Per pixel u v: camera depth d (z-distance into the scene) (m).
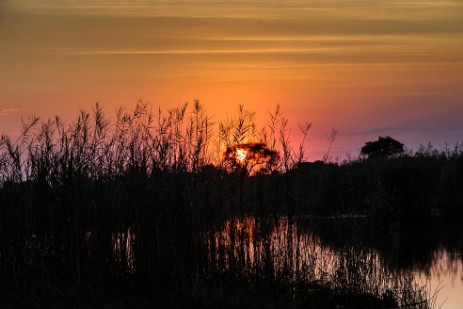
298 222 12.42
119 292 11.52
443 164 27.52
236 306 10.69
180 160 12.37
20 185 11.86
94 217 11.88
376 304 12.25
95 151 12.33
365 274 12.57
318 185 13.35
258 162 12.68
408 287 12.84
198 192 12.23
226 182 12.45
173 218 12.00
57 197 11.82
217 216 12.25
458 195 26.98
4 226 11.65
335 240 12.88
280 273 12.10
